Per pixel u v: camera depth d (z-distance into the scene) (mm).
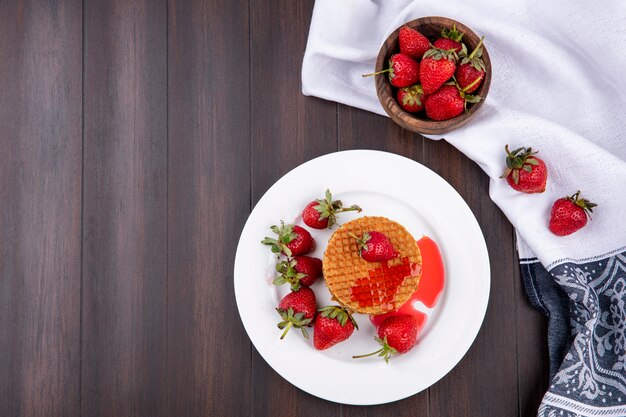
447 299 850
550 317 866
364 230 812
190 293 890
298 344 844
